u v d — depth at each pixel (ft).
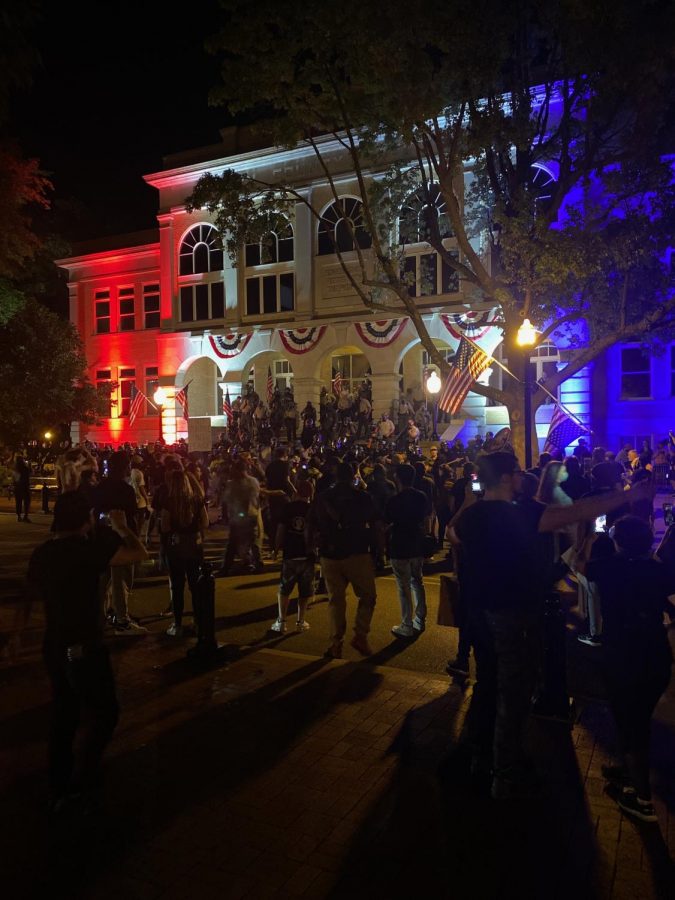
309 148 100.73
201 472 65.92
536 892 11.18
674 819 13.34
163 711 18.57
